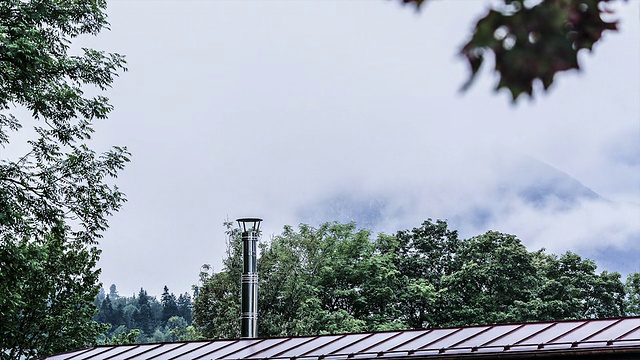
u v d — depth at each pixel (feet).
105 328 119.24
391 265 204.44
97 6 86.02
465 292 200.64
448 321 198.08
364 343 58.18
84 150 87.10
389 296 199.62
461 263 208.64
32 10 81.05
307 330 168.14
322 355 57.31
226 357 61.82
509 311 191.52
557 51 6.77
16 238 83.10
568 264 207.82
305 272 179.01
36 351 112.78
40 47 80.89
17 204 82.69
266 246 177.37
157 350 67.56
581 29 6.91
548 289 196.24
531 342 50.39
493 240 202.39
